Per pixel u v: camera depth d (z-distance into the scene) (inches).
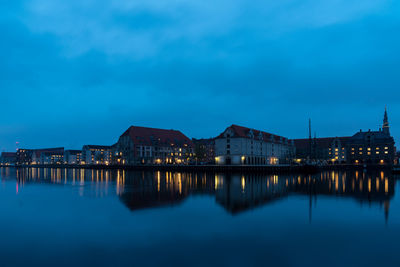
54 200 1482.5
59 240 805.9
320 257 675.4
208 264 640.4
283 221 990.4
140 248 740.7
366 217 1045.8
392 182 2472.9
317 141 7268.7
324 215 1079.6
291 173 3860.7
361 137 6584.6
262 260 660.7
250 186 2114.9
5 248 745.6
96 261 662.5
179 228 910.4
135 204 1328.7
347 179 2824.8
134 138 6195.9
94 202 1401.3
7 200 1493.6
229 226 930.7
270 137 5910.4
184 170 4426.7
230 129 4906.5
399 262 645.3
